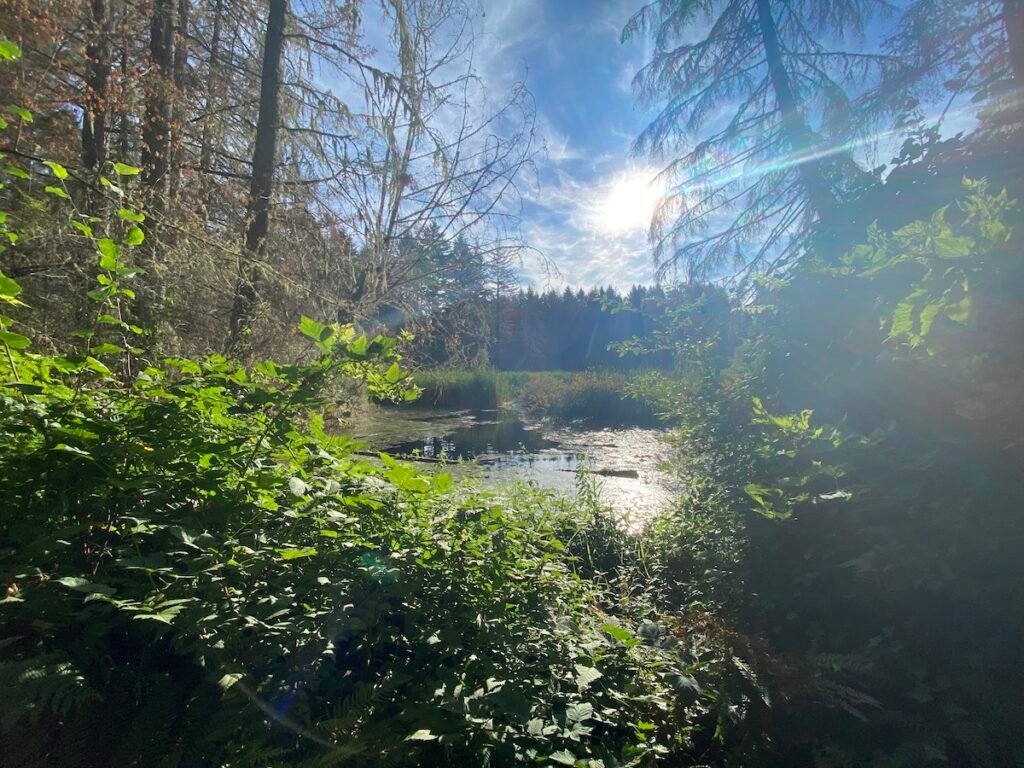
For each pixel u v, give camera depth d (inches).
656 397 162.9
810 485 84.7
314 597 65.2
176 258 172.1
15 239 70.9
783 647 83.9
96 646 58.7
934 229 70.6
